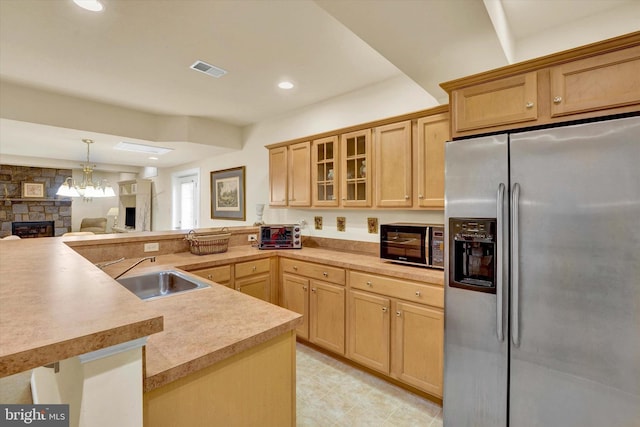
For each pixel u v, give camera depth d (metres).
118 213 7.79
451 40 1.64
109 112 3.42
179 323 1.18
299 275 2.86
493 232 1.55
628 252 1.23
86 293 0.82
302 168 3.18
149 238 2.71
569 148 1.35
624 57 1.30
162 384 0.84
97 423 0.65
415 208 2.36
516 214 1.47
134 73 2.64
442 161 2.20
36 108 2.95
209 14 1.85
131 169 6.97
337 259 2.60
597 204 1.29
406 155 2.39
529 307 1.45
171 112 3.72
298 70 2.64
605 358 1.29
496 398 1.56
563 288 1.37
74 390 0.73
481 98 1.68
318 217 3.46
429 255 2.19
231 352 1.01
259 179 4.20
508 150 1.51
